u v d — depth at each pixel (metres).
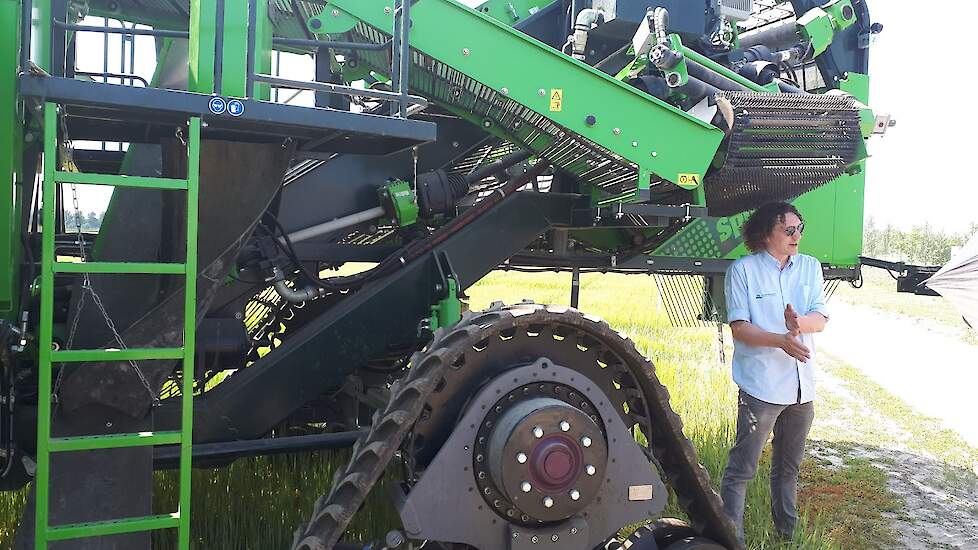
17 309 3.12
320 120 2.88
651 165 4.06
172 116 2.88
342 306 3.97
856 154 4.61
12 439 3.20
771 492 4.50
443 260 4.20
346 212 4.61
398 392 2.96
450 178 4.70
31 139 3.29
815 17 5.71
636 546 3.38
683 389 7.90
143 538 2.97
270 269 4.13
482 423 2.99
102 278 3.25
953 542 4.60
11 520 4.08
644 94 4.02
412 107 4.42
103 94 2.59
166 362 3.09
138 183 2.68
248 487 4.56
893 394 9.41
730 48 5.06
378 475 2.84
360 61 4.44
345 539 4.04
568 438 2.95
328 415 5.04
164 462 3.39
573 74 3.92
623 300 18.33
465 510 2.96
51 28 2.89
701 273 6.16
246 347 4.32
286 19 4.01
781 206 4.18
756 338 4.01
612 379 3.33
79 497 2.90
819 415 8.03
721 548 3.35
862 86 6.20
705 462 5.44
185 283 3.04
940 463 6.35
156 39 4.22
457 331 3.04
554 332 3.28
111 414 3.02
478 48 3.77
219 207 3.18
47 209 2.57
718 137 4.15
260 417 3.66
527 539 2.98
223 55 2.84
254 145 3.22
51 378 2.94
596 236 5.48
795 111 4.31
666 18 4.18
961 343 15.40
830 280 6.50
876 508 5.14
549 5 5.55
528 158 4.96
